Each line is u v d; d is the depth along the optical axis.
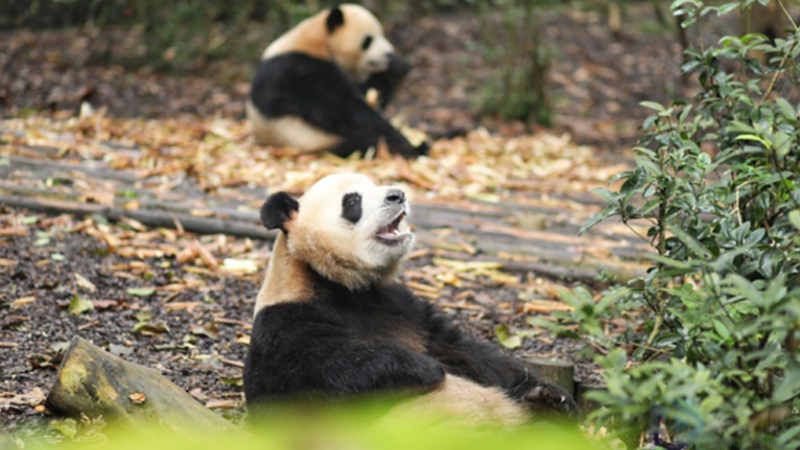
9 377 9.03
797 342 5.42
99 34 25.28
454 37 26.17
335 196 8.40
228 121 20.22
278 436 7.07
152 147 16.81
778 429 5.98
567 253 13.15
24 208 13.49
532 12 24.25
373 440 5.73
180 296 11.38
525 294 11.95
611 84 23.97
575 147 19.36
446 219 14.41
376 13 26.86
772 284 5.34
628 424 6.45
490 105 21.81
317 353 7.65
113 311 10.81
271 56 18.48
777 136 6.30
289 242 8.38
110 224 13.41
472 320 11.20
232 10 25.67
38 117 18.94
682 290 6.49
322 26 18.69
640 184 7.22
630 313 10.45
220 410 8.77
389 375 7.52
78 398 7.76
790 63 7.86
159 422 7.58
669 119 8.29
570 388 9.27
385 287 8.66
